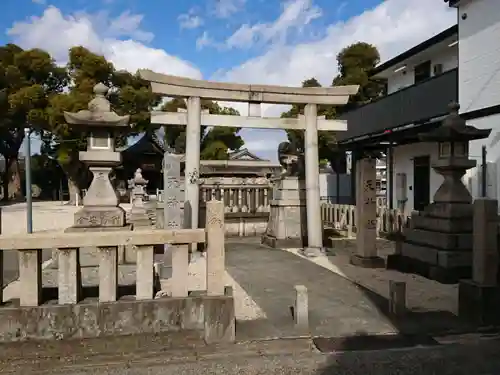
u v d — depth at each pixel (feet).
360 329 17.46
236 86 36.32
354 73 75.36
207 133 123.54
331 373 13.70
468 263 26.27
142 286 15.67
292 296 22.99
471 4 43.98
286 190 43.62
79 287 15.52
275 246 42.14
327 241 43.21
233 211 51.72
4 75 98.02
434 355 15.03
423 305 21.06
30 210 39.01
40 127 98.32
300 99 37.58
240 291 24.22
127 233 15.42
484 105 41.91
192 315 15.64
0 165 169.37
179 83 35.27
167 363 14.21
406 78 63.52
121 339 14.99
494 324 17.80
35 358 14.32
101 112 29.45
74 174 107.76
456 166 27.89
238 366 14.08
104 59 95.71
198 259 33.73
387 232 46.83
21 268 14.79
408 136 53.01
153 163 121.29
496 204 18.29
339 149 76.59
